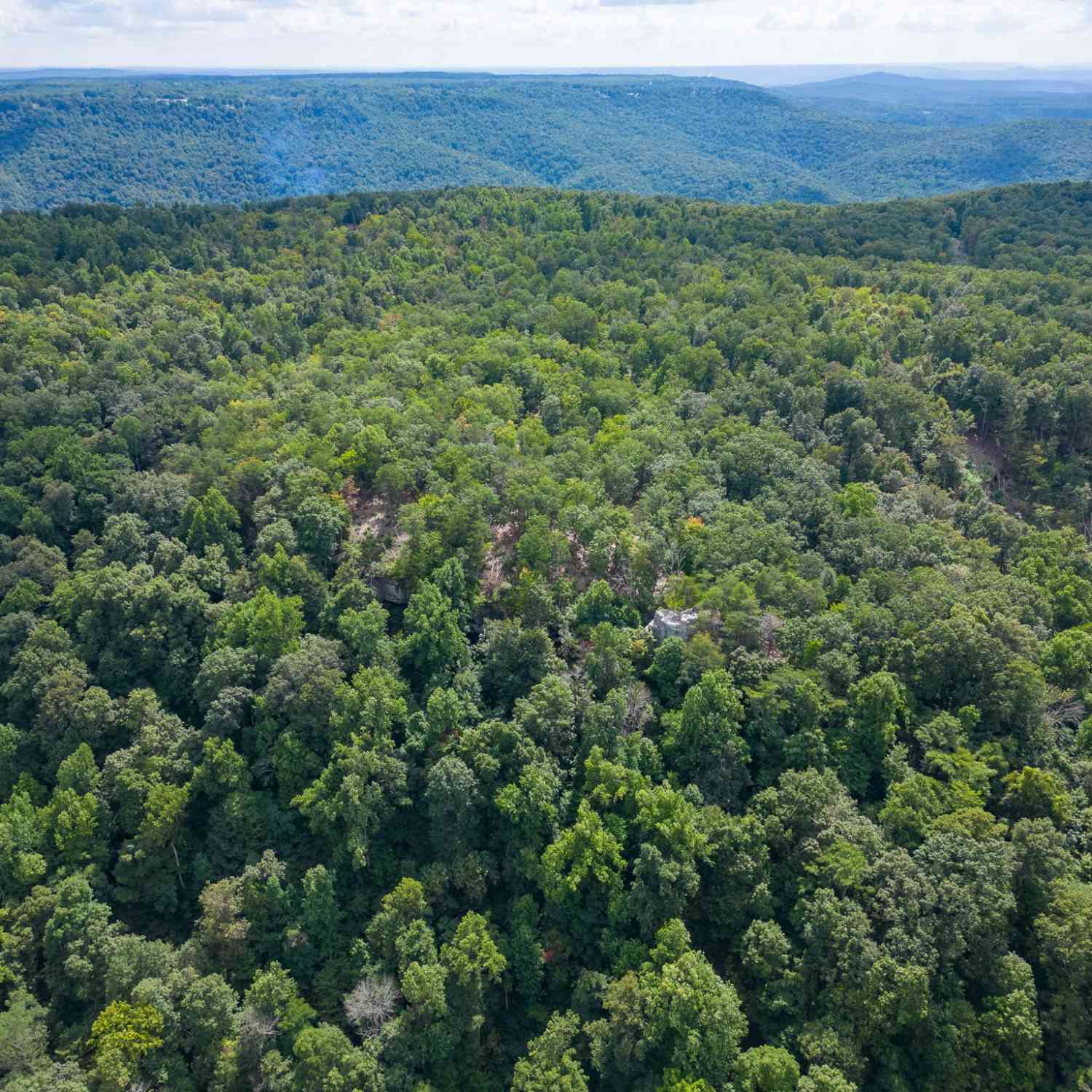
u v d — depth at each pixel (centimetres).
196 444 12375
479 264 19238
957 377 13912
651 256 19562
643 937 7262
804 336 14888
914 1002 6419
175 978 7144
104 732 9006
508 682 8912
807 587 9088
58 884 7812
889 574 9538
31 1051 6756
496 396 12875
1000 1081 6419
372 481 11631
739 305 16612
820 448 12325
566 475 11194
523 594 9294
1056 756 8081
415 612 9200
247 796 8325
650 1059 6681
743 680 8406
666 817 7406
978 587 9538
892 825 7400
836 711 8262
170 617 9625
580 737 8388
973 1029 6481
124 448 12081
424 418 12300
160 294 16550
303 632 9662
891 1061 6569
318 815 7969
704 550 9756
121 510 11119
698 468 11312
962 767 7744
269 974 7244
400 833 8512
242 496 11294
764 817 7600
